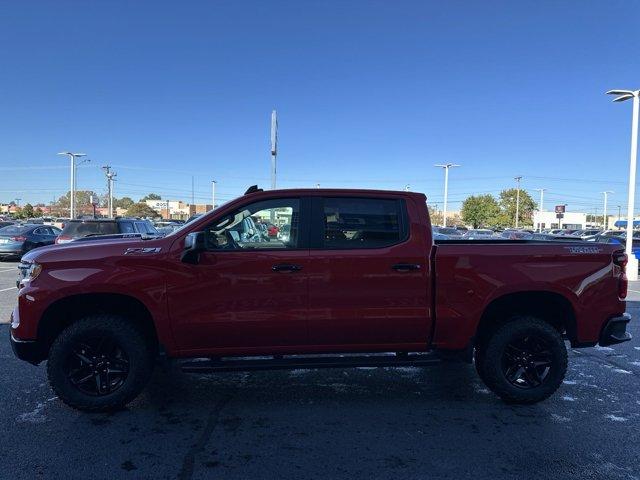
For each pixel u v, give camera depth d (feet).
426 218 15.39
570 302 15.65
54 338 15.17
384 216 15.31
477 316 15.26
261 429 13.87
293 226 15.05
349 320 14.84
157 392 16.78
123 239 15.53
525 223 311.47
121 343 14.48
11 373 18.29
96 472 11.39
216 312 14.47
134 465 11.75
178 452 12.42
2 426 13.84
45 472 11.36
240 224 14.92
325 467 11.77
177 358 14.76
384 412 15.21
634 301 39.19
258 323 14.57
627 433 13.84
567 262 15.66
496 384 15.72
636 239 83.66
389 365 15.23
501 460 12.20
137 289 14.19
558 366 15.75
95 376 14.71
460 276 15.19
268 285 14.58
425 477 11.35
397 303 14.99
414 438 13.39
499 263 15.35
